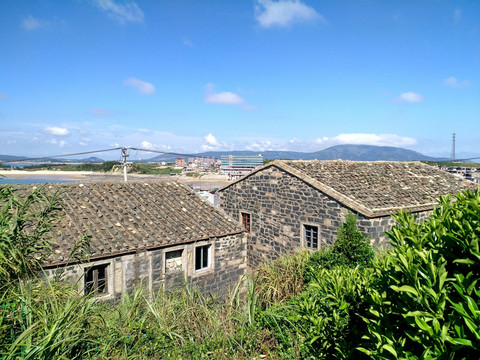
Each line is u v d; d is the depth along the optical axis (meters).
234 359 5.16
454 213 3.22
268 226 16.44
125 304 6.10
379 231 12.43
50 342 3.88
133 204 12.42
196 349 5.18
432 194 15.95
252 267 17.41
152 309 5.66
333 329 4.80
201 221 12.72
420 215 14.03
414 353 2.92
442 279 2.63
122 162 21.97
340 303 4.65
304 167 15.60
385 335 3.16
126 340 5.05
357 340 4.30
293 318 5.84
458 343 2.34
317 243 14.02
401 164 19.67
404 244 3.40
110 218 11.16
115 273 9.84
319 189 13.77
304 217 14.57
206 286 12.04
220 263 12.48
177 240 11.12
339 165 17.03
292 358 5.36
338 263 10.82
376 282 3.75
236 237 12.98
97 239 9.87
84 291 9.20
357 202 12.70
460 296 2.75
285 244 15.50
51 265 8.44
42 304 4.70
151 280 10.56
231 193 18.88
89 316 5.06
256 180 17.12
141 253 10.36
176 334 5.29
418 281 2.75
